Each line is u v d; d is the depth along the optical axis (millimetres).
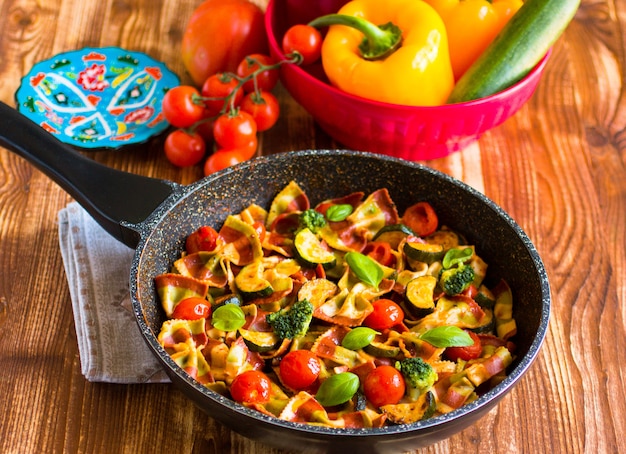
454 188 869
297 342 817
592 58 1095
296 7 1020
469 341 799
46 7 1099
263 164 872
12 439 813
